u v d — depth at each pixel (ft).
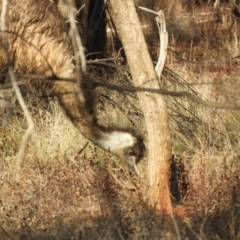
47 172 43.98
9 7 43.06
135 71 38.63
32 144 50.14
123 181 41.91
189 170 42.55
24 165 46.26
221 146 49.80
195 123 52.95
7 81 44.91
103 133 45.70
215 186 40.01
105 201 38.11
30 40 43.60
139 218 35.27
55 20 44.04
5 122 29.07
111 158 46.80
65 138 49.93
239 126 52.70
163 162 39.40
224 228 35.32
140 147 45.60
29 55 43.78
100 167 44.55
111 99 52.85
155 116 39.22
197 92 56.13
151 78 38.55
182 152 48.98
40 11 43.57
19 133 51.67
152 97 39.06
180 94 22.09
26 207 39.17
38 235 35.76
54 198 40.16
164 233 33.88
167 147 39.50
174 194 39.99
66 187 41.14
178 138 51.26
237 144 49.80
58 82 44.42
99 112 52.85
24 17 43.34
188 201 39.70
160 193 39.29
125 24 38.37
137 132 46.14
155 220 35.45
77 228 35.63
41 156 47.57
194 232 33.27
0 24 23.48
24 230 36.70
